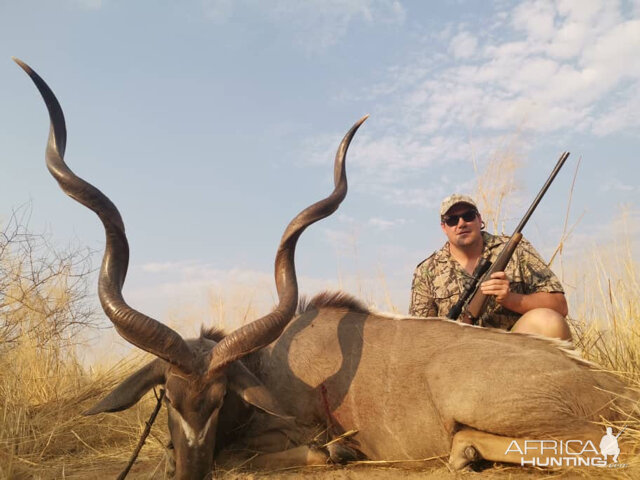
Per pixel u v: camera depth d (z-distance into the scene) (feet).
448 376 5.48
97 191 5.30
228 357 5.06
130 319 4.99
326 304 6.39
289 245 5.82
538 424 5.19
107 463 6.04
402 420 5.63
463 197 7.30
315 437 5.81
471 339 5.74
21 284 7.93
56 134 5.59
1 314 7.68
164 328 5.00
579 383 5.37
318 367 5.91
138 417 6.98
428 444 5.57
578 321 7.95
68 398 7.31
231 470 5.49
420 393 5.61
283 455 5.69
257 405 5.12
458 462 5.32
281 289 5.68
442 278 7.41
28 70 5.50
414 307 7.50
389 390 5.69
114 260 5.32
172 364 4.98
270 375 5.98
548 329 6.20
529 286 6.98
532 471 5.21
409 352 5.78
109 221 5.30
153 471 5.53
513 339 5.72
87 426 6.81
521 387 5.27
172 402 4.99
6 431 6.13
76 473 5.71
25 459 5.92
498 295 6.46
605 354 7.40
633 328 7.43
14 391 6.99
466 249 7.36
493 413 5.26
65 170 5.35
